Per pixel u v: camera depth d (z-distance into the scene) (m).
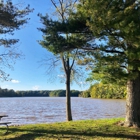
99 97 95.19
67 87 14.77
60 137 8.77
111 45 10.51
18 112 32.16
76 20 10.14
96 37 10.02
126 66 10.57
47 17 11.42
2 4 10.03
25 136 8.95
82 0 10.05
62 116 25.62
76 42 10.48
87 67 11.09
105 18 8.93
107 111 32.53
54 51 10.60
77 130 10.18
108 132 9.73
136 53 8.88
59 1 14.10
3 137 8.77
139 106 11.09
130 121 11.03
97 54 10.34
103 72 10.39
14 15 10.52
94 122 12.64
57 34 10.27
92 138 8.62
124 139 8.51
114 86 12.67
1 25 10.61
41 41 11.02
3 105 54.97
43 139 8.45
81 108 39.88
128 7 8.70
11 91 134.50
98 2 8.89
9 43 11.58
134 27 8.51
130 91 11.17
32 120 21.94
